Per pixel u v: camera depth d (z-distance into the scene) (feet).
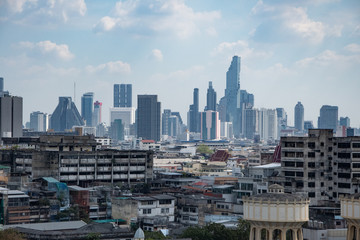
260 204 476.54
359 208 512.63
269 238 478.18
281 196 484.33
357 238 516.73
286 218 471.21
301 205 475.31
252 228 486.38
